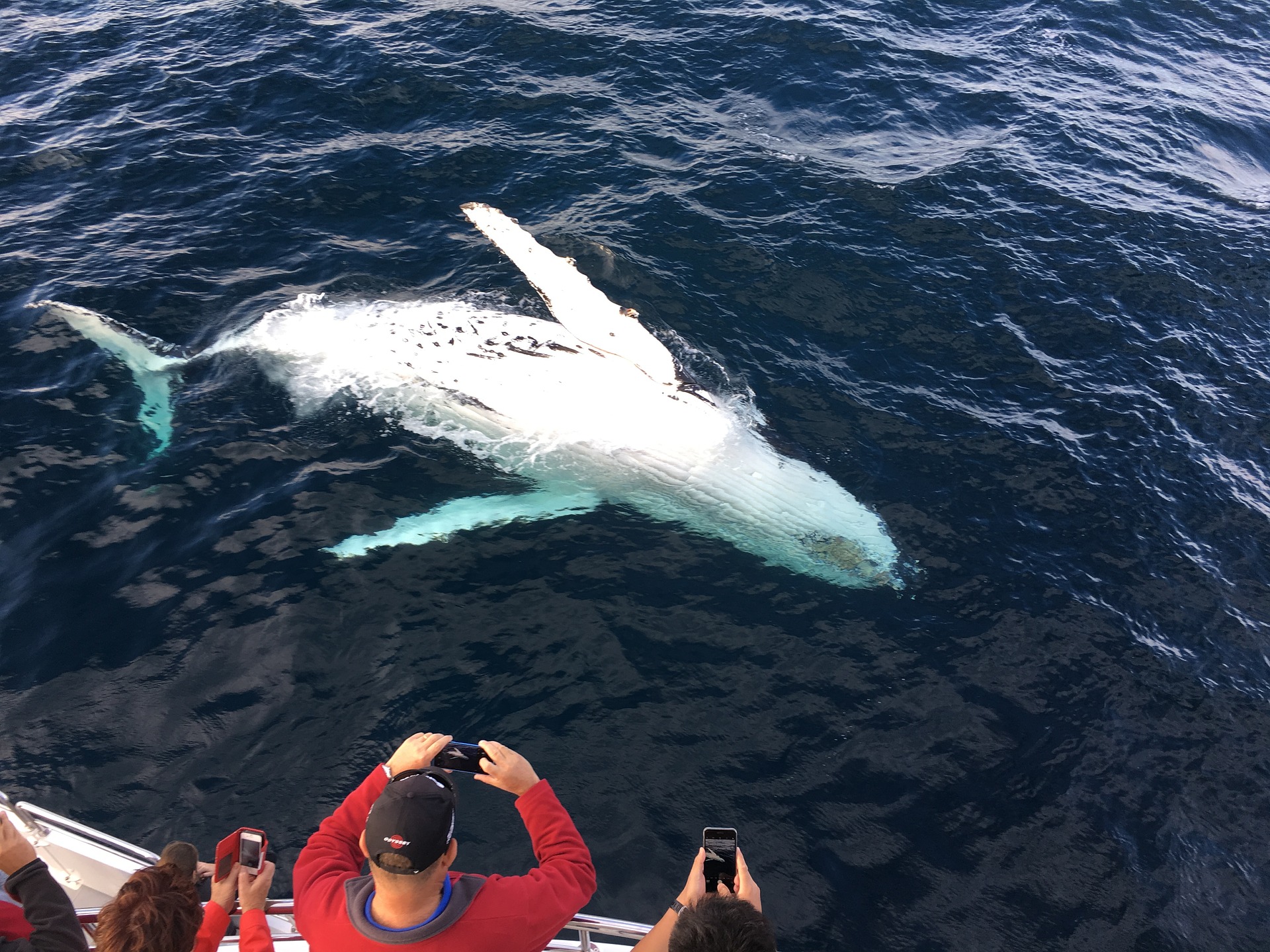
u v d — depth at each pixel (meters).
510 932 3.98
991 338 14.40
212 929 4.56
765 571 11.34
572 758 9.38
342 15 21.72
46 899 4.33
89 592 10.44
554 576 11.09
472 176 16.91
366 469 12.12
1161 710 10.09
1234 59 24.30
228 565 10.84
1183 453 12.89
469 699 9.80
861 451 12.54
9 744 9.02
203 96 18.92
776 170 17.50
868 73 20.78
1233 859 8.92
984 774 9.46
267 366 13.30
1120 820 9.16
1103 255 16.27
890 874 8.65
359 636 10.28
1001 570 11.37
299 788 8.92
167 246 15.20
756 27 21.86
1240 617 11.05
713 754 9.49
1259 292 15.83
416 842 3.70
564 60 20.31
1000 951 8.16
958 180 17.73
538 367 12.73
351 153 17.36
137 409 12.59
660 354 12.84
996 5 24.77
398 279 14.55
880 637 10.66
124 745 9.12
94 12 22.34
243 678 9.79
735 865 4.57
